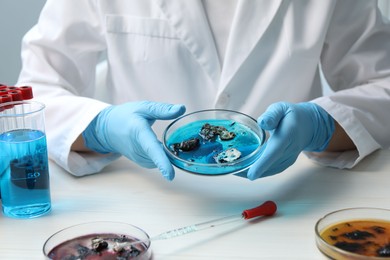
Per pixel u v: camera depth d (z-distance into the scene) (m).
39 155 0.74
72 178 0.84
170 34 1.01
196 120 0.79
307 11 0.99
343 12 1.00
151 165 0.82
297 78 1.00
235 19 0.97
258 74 1.00
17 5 1.37
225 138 0.76
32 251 0.69
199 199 0.78
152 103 0.83
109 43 1.03
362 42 0.99
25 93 0.78
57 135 0.87
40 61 1.01
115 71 1.05
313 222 0.73
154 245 0.70
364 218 0.71
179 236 0.71
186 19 0.98
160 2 0.99
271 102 1.01
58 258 0.66
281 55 0.98
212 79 1.00
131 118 0.82
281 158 0.81
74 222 0.74
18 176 0.74
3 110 0.75
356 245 0.67
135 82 1.05
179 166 0.74
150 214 0.76
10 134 0.75
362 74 1.00
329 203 0.77
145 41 1.02
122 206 0.77
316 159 0.88
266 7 0.97
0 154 0.73
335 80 1.05
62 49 1.02
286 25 0.98
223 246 0.69
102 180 0.83
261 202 0.78
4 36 1.36
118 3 1.03
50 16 1.03
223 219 0.74
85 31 1.04
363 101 0.92
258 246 0.69
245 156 0.74
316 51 0.99
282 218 0.74
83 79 1.07
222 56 1.01
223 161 0.73
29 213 0.75
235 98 1.01
